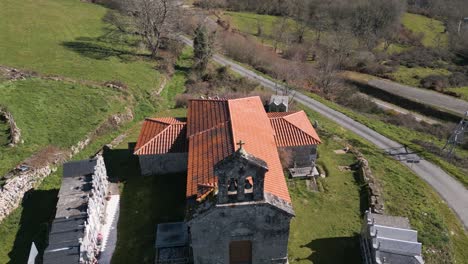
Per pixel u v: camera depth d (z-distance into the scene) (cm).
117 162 4294
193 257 2889
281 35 10350
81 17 9375
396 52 10750
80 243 2839
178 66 7875
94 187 3388
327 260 3166
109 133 4919
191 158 3291
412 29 11725
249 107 4062
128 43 8181
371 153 4947
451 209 4025
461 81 8788
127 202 3703
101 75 6309
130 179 4016
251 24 11325
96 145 4622
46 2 10125
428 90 8538
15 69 5869
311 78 8362
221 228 2683
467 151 5766
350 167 4422
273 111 5275
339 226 3522
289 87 7150
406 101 8031
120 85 5962
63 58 6831
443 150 5466
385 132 5762
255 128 3616
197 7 11900
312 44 10394
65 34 8150
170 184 3931
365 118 6481
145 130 4191
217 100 4144
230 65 8344
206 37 7362
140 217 3522
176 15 8281
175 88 6844
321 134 5141
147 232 3359
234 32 10388
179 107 5919
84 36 8181
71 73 6184
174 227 3222
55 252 2802
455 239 3556
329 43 9875
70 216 3084
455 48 10712
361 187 4050
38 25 8406
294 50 9825
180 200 3719
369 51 10338
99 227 3362
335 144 4897
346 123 6006
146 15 7356
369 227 3083
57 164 4097
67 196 3306
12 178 3588
